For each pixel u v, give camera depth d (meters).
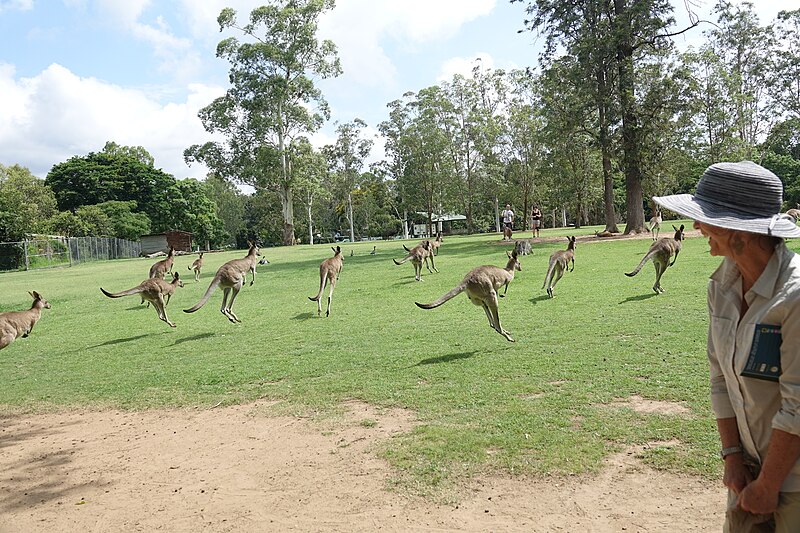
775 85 43.41
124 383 8.38
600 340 8.38
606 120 27.59
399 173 64.75
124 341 11.66
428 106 56.88
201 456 5.43
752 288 2.19
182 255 48.62
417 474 4.56
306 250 38.22
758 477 2.14
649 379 6.41
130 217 64.69
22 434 6.56
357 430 5.75
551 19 29.14
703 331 8.35
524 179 56.62
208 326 12.63
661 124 27.36
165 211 72.25
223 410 6.84
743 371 2.20
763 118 44.50
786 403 2.03
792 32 43.12
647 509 3.79
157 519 4.23
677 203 2.40
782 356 2.05
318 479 4.67
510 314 11.04
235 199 98.62
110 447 5.91
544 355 7.84
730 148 37.25
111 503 4.57
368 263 23.70
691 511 3.73
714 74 35.41
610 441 4.89
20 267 43.03
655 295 11.61
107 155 72.00
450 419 5.75
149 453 5.64
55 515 4.43
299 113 50.62
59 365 9.96
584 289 13.19
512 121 54.97
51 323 14.58
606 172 33.41
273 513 4.17
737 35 45.34
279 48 49.47
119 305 17.00
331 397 6.91
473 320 10.87
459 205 67.81
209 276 24.05
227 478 4.86
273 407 6.76
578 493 4.07
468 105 57.28
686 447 4.63
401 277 18.28
